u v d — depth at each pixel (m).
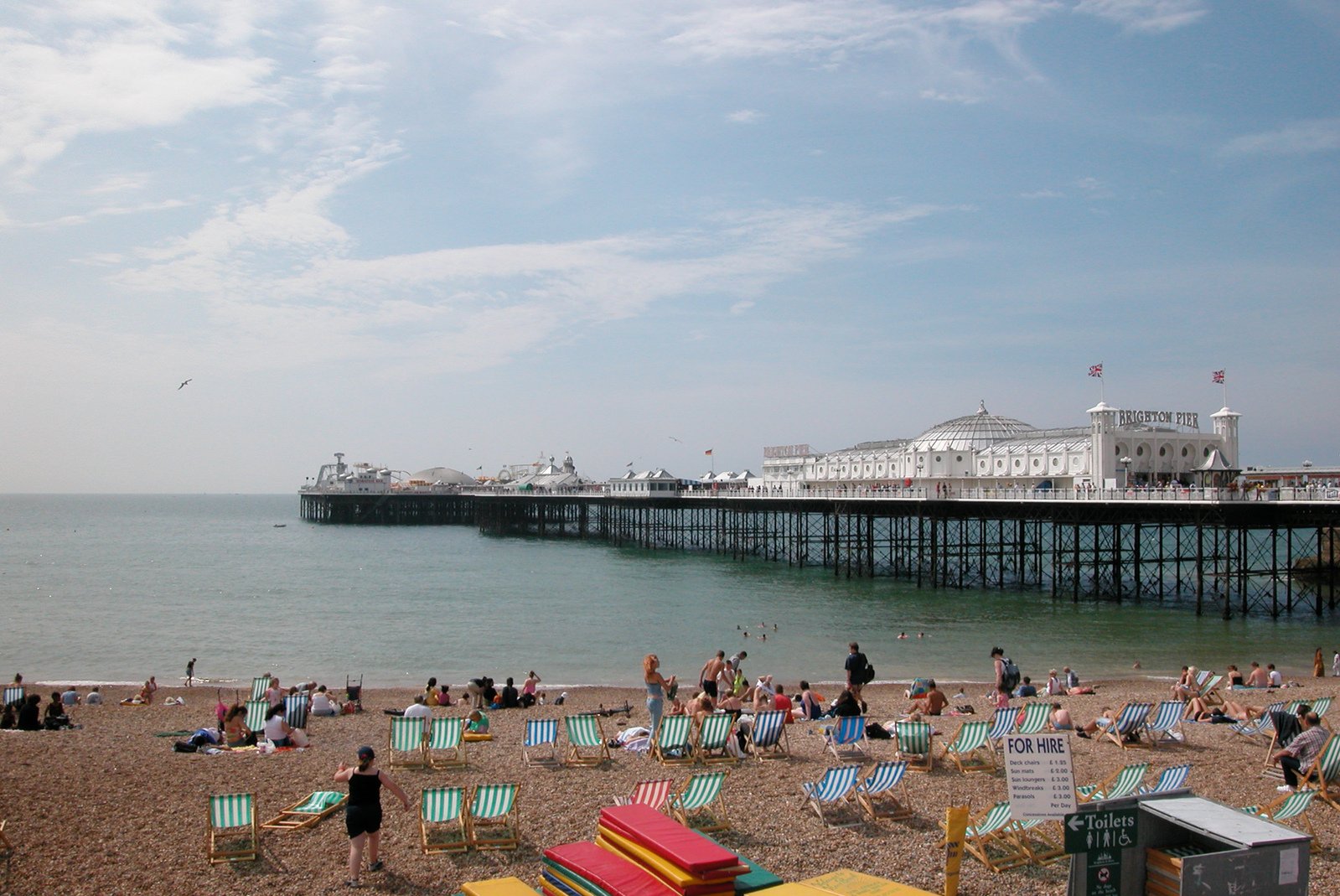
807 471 100.50
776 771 17.53
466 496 159.62
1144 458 62.00
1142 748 19.81
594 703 30.86
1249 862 9.43
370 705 31.50
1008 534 106.81
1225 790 16.39
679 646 44.94
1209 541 104.88
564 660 41.97
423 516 183.62
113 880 12.41
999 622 50.78
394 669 40.59
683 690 34.62
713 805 15.14
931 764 17.72
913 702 26.36
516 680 38.25
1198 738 20.92
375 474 192.62
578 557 97.62
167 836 13.94
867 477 87.00
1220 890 9.36
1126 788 15.04
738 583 70.19
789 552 100.88
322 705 26.02
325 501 186.62
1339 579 69.31
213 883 12.40
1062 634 47.00
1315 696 27.72
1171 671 37.97
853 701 21.19
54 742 20.41
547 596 64.00
